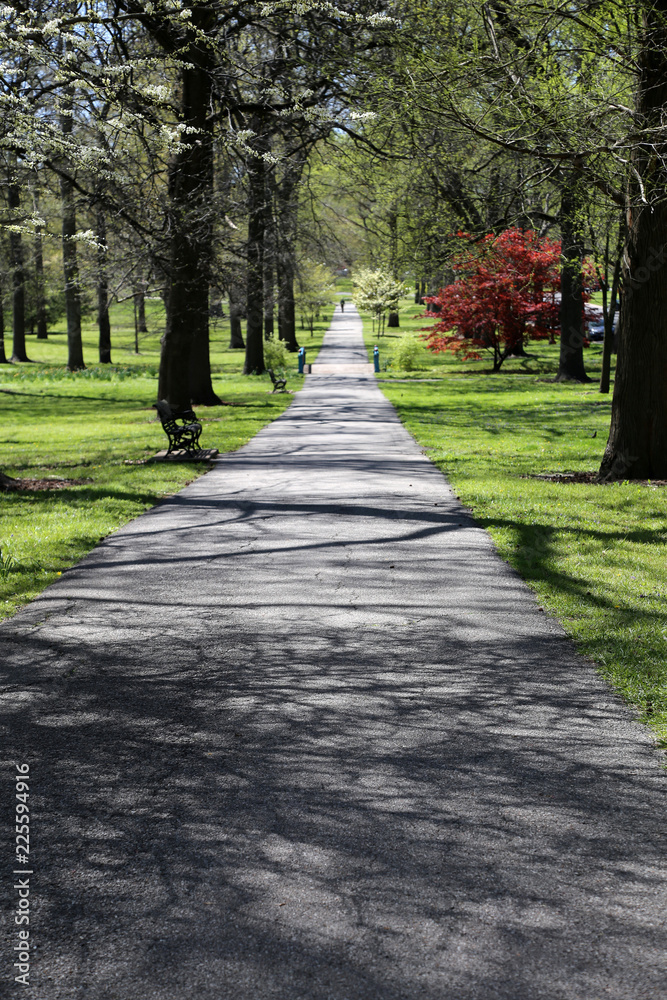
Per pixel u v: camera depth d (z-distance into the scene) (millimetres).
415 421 22547
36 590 8031
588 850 3844
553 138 11328
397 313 75062
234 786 4438
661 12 10281
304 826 4051
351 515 11164
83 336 68625
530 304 37938
